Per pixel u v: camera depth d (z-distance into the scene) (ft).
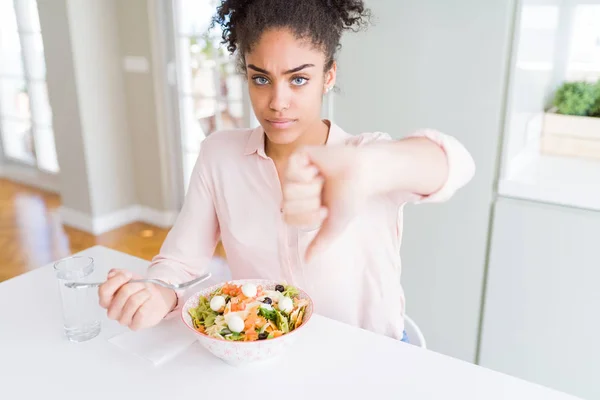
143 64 9.84
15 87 12.84
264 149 3.19
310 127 3.04
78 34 9.35
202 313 2.62
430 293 5.91
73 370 2.49
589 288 5.01
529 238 5.19
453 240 5.61
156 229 10.59
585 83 5.48
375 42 5.49
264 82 2.61
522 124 5.29
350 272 3.16
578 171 5.27
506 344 5.62
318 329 2.79
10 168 13.70
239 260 3.39
